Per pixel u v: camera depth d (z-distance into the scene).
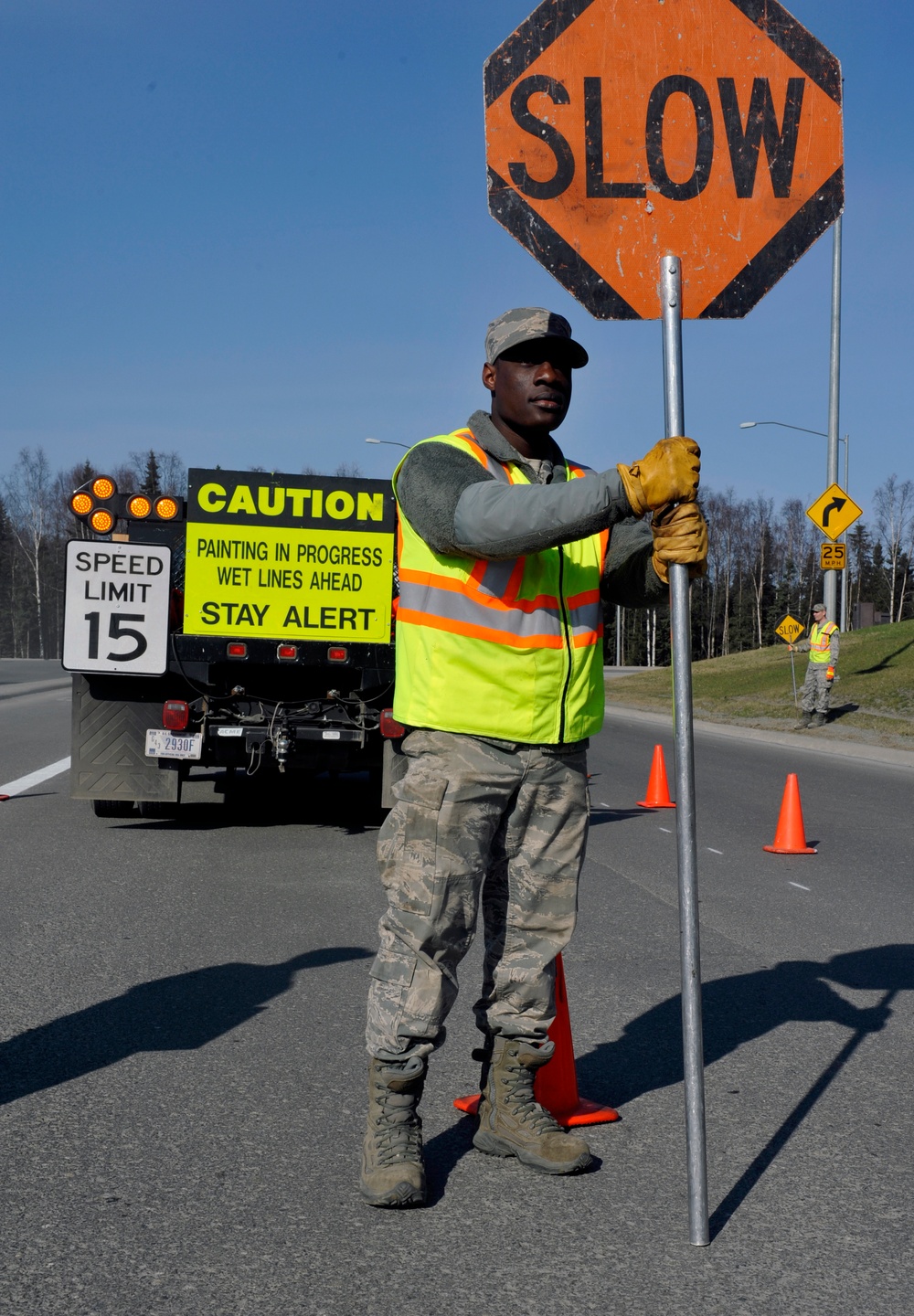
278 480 9.28
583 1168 3.26
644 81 3.11
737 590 119.44
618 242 3.10
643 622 113.31
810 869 8.42
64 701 27.42
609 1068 4.18
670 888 7.60
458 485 2.94
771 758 17.61
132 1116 3.68
